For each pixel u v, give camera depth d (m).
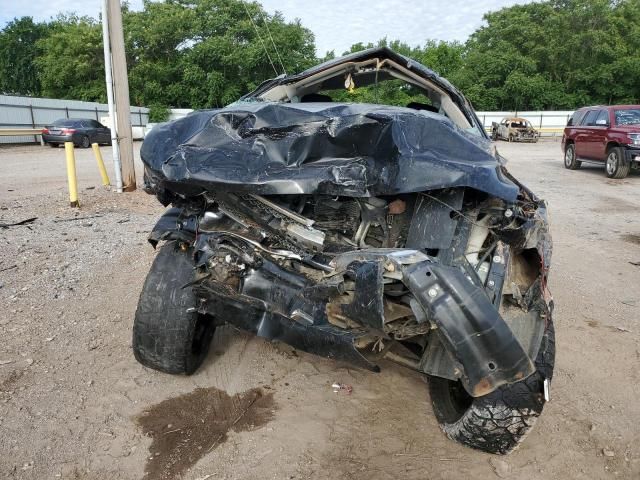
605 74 44.22
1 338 4.14
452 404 3.24
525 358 2.26
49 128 23.03
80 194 10.48
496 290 2.69
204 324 3.62
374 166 2.69
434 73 4.17
